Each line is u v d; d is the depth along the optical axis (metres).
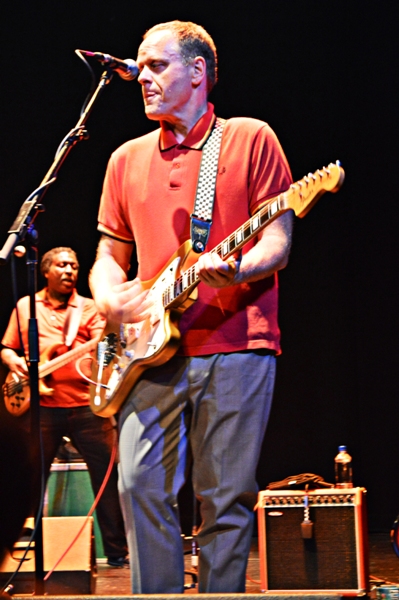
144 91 2.54
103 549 4.42
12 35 5.57
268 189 2.43
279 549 3.13
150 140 2.66
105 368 2.67
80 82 5.57
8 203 5.64
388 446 5.34
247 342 2.44
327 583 3.07
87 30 5.52
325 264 5.52
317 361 5.53
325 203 5.48
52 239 5.68
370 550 4.52
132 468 2.50
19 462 3.53
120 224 2.73
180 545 2.51
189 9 5.41
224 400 2.43
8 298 5.65
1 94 5.61
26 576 3.32
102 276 2.67
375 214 5.34
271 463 5.57
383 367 5.36
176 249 2.53
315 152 5.35
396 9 5.17
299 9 5.34
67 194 5.67
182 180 2.54
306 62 5.34
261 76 5.39
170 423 2.50
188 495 5.45
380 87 5.23
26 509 3.46
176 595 2.05
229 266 2.19
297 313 5.57
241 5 5.38
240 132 2.50
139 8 5.46
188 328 2.47
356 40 5.27
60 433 4.44
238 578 2.42
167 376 2.50
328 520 3.10
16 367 4.53
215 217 2.47
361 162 5.32
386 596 2.98
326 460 5.49
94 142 5.63
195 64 2.53
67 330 4.54
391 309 5.34
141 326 2.55
